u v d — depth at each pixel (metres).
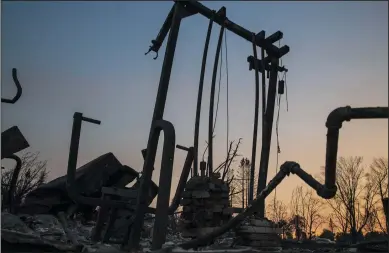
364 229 42.03
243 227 8.77
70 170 9.95
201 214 9.07
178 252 7.40
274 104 12.53
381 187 42.31
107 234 10.16
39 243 7.50
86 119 10.34
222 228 8.01
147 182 9.17
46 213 12.95
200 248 8.06
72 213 13.17
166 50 10.76
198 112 10.55
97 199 10.19
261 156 11.91
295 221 36.91
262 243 8.58
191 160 11.73
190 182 9.40
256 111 11.30
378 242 10.68
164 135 8.64
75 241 8.97
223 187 9.37
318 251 9.73
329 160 7.38
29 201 13.02
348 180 43.56
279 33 12.45
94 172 13.32
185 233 9.13
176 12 11.10
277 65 12.84
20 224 8.68
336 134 7.31
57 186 13.02
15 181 10.47
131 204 10.52
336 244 11.01
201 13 11.43
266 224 8.98
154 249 7.85
